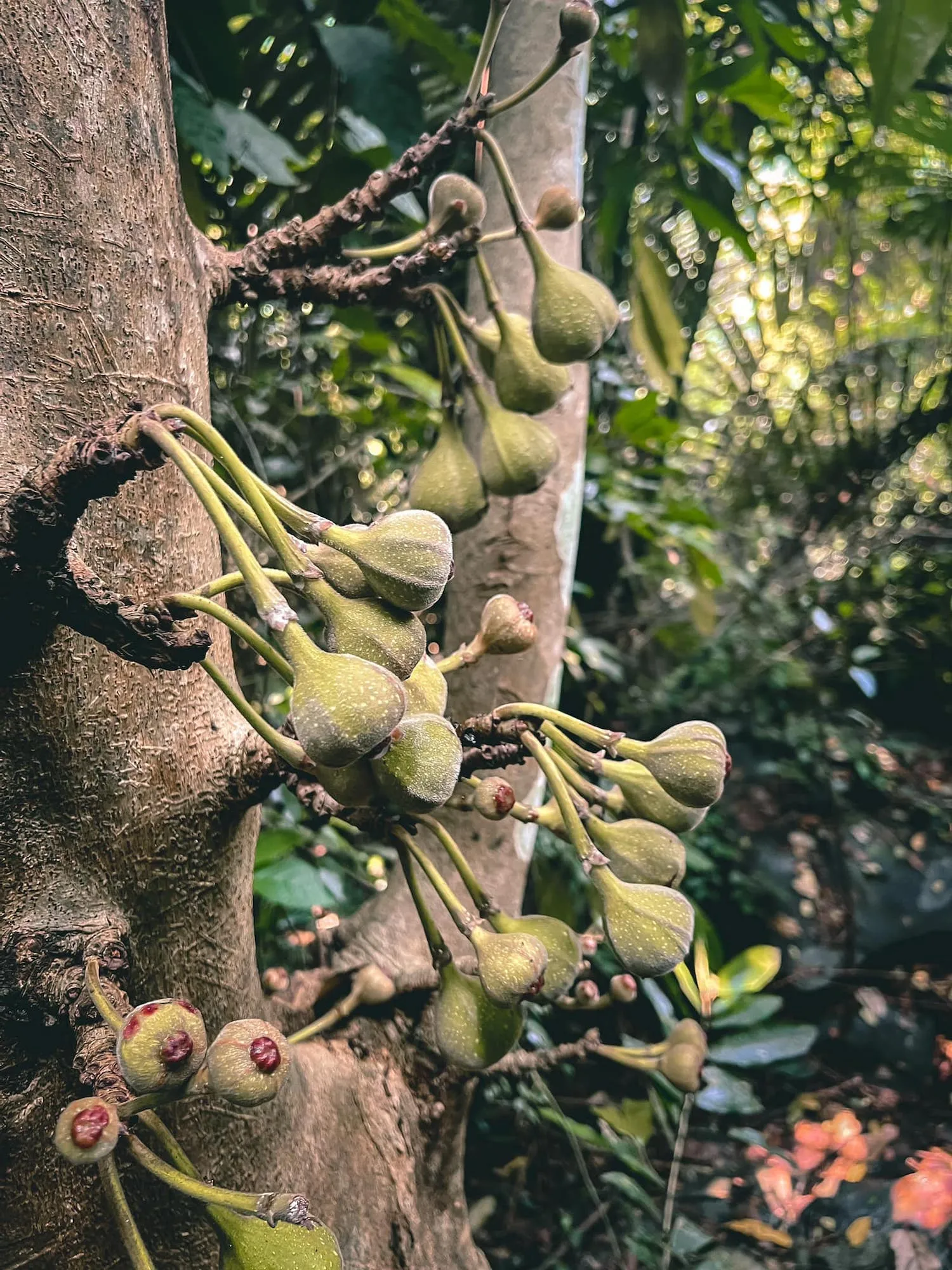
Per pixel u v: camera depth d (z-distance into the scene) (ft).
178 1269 1.11
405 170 1.19
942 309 6.33
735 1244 2.82
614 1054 1.42
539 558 1.80
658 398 3.78
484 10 2.78
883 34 1.27
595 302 1.23
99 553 1.02
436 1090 1.58
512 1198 2.82
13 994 0.95
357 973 1.58
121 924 1.01
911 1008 4.50
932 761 6.15
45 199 0.96
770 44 3.20
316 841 2.63
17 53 0.95
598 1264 2.72
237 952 1.19
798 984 4.58
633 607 5.94
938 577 7.06
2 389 0.95
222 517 0.72
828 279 5.61
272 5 2.61
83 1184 1.04
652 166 3.18
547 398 1.29
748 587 5.85
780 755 5.69
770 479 7.13
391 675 0.73
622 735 0.98
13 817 0.98
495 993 0.93
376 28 2.54
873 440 6.97
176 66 2.11
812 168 4.01
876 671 6.72
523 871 1.76
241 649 2.97
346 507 3.69
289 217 2.72
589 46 1.87
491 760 0.98
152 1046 0.66
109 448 0.73
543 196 1.31
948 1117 3.94
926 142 1.93
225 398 3.11
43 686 0.96
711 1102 2.55
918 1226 2.77
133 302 1.02
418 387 2.82
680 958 0.94
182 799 1.07
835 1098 4.00
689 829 1.01
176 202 1.10
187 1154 1.12
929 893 5.02
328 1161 1.36
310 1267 0.72
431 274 1.25
